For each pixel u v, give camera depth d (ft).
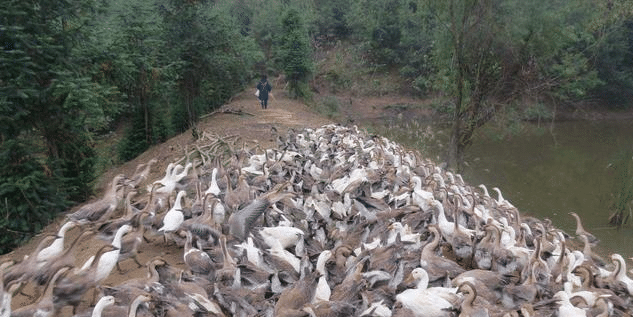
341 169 60.23
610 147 128.57
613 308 33.55
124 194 49.83
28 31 62.23
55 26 67.77
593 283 37.86
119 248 34.58
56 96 62.13
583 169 107.55
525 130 115.96
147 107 104.42
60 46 62.75
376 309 28.25
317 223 42.01
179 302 29.09
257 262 34.65
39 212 61.87
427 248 35.68
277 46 175.63
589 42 102.99
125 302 29.53
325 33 223.10
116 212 51.47
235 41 116.88
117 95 86.63
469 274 33.37
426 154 108.78
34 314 28.81
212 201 43.45
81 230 44.27
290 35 154.92
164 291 29.91
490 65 83.25
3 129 61.52
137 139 105.29
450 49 86.53
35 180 61.46
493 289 32.81
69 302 30.83
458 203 47.83
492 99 85.46
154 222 42.34
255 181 53.83
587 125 152.35
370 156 66.69
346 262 35.09
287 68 154.51
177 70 102.53
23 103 61.72
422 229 41.52
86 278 31.73
